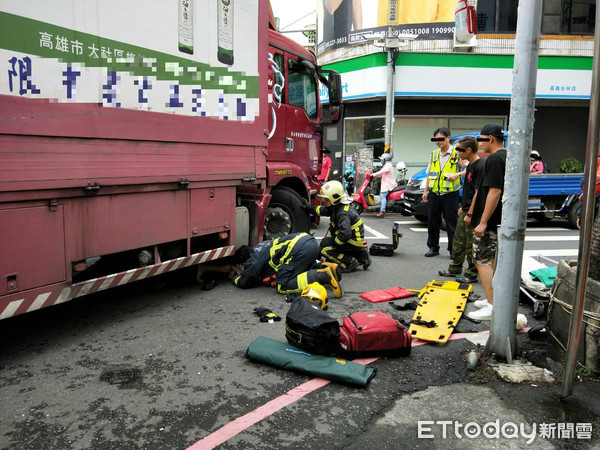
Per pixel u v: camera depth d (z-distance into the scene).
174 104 4.14
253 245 5.81
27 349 3.65
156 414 2.77
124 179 3.71
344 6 15.38
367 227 10.30
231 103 4.87
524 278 5.02
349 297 5.14
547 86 15.18
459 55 14.56
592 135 2.71
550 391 3.07
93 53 3.38
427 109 15.50
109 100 3.53
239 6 4.89
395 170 15.84
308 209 6.51
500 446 2.51
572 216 10.20
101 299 4.90
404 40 12.87
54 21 3.10
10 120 2.89
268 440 2.54
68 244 3.39
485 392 3.06
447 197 6.81
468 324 4.30
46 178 3.14
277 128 6.56
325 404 2.90
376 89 14.68
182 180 4.29
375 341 3.48
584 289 2.79
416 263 6.81
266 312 4.42
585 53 15.20
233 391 3.04
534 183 9.88
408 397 3.00
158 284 5.19
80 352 3.61
